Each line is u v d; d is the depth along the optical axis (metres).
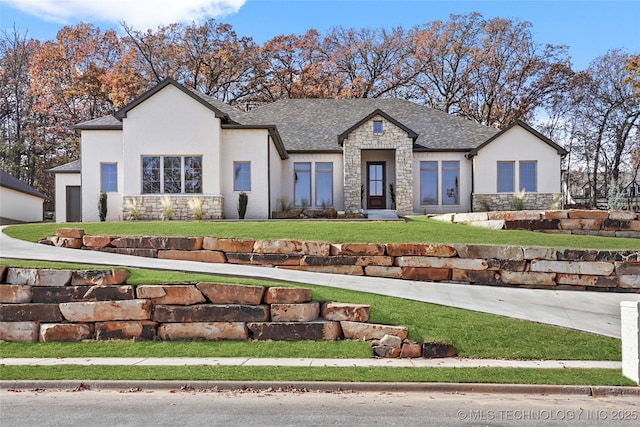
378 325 10.84
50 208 48.38
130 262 14.41
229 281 12.17
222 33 50.19
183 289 11.44
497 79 48.62
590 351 10.16
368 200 29.77
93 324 11.35
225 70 49.84
